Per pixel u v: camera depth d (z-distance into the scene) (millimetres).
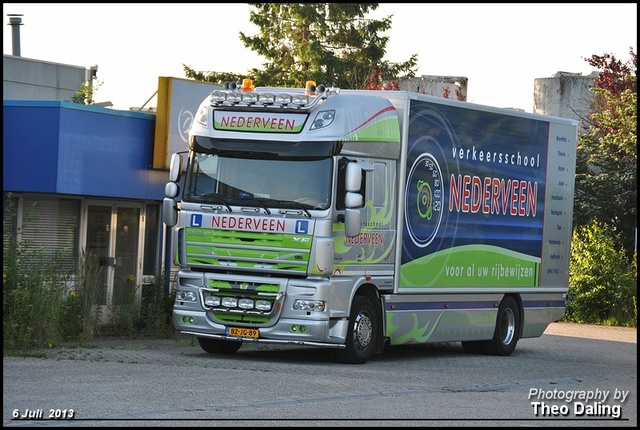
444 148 20750
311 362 18938
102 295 22375
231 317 18469
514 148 22703
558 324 33875
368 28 59500
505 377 18109
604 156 37906
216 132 18656
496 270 22219
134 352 18891
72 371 15555
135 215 23188
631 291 34062
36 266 19578
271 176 18312
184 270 19047
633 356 23906
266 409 12945
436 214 20547
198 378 15367
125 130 21969
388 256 19531
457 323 21250
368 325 19172
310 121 18250
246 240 18328
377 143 19078
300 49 58062
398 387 15766
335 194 18125
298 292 18125
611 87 41375
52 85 29703
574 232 36000
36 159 20656
